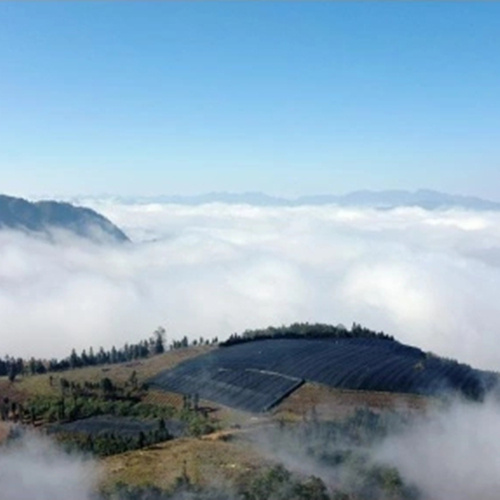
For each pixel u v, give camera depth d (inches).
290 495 5546.3
